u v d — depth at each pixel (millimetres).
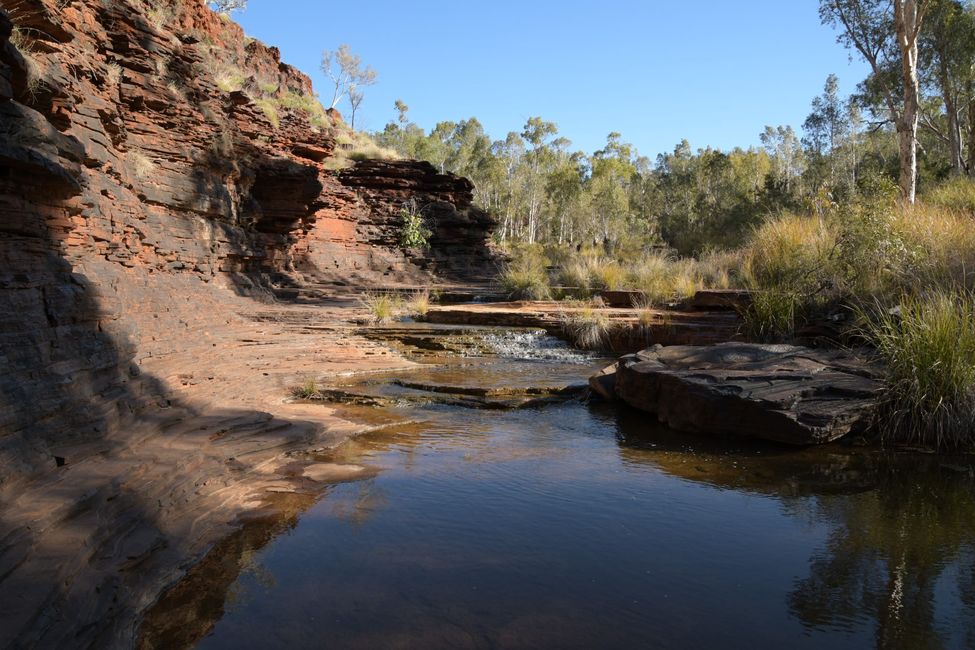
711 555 3625
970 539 3812
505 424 6957
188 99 15008
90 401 4828
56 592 2850
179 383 6996
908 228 9477
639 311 12570
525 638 2760
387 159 32875
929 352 5973
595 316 12289
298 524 4125
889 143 43469
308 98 39375
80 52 9977
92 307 5426
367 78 58656
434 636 2785
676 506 4430
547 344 12281
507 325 13758
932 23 29016
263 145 20562
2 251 4613
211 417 6098
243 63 35719
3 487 3502
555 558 3594
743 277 12484
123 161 11406
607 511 4336
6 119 5219
